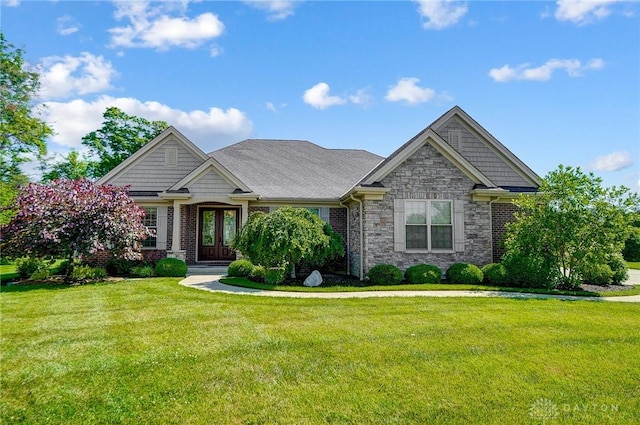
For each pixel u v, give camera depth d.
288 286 12.21
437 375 4.82
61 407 4.00
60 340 6.32
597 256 11.55
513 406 4.02
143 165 17.88
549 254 12.52
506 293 11.13
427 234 14.04
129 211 13.84
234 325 7.29
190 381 4.64
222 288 11.91
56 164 35.50
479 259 14.18
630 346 6.00
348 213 17.03
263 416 3.82
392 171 14.03
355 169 20.62
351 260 16.22
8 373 4.88
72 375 4.82
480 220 14.29
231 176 16.77
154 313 8.35
